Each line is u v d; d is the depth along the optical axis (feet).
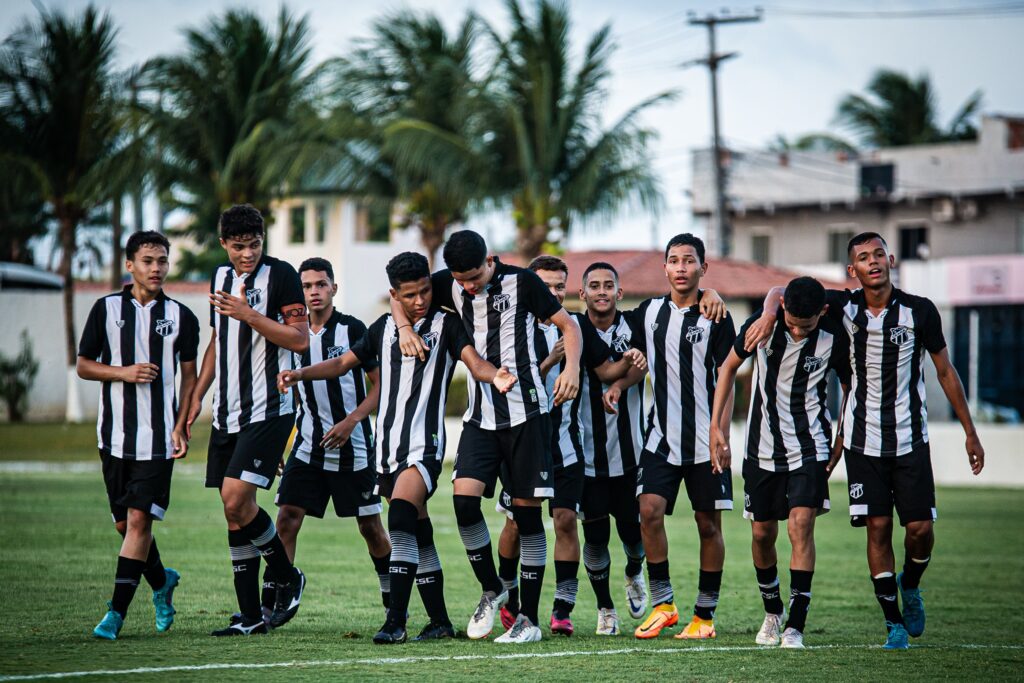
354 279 274.98
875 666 41.96
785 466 48.16
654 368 50.57
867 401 48.14
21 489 122.11
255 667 39.11
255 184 213.05
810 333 47.70
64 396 237.25
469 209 185.57
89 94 213.46
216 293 46.68
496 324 47.09
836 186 310.86
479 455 47.60
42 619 50.39
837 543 95.76
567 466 49.49
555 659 42.01
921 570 49.52
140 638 46.19
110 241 321.11
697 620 49.90
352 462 53.36
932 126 421.18
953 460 164.96
